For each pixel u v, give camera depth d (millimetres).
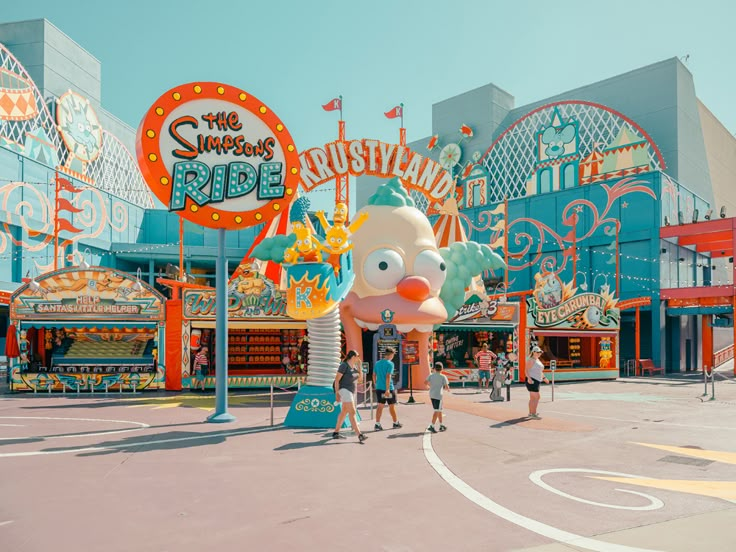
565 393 22781
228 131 14000
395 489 7922
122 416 14945
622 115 47688
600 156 46625
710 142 58594
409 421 14297
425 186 24453
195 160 13688
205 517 6641
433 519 6609
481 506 7137
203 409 16438
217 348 14094
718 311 37938
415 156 24328
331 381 13508
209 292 22156
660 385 27219
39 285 21531
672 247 43156
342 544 5793
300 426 13078
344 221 14039
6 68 40906
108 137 55812
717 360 44312
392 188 22078
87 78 53406
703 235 43094
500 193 57812
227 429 12828
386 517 6676
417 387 21875
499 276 52156
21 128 41688
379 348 20656
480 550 5645
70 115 48156
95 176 52500
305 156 23438
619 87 52344
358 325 21047
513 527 6348
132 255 51969
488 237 54125
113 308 21891
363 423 13828
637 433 12828
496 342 28078
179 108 13562
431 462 9633
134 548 5648
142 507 7008
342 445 11055
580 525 6418
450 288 22734
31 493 7594
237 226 14008
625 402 19344
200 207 13664
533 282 49625
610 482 8391
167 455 10047
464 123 66250
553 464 9594
